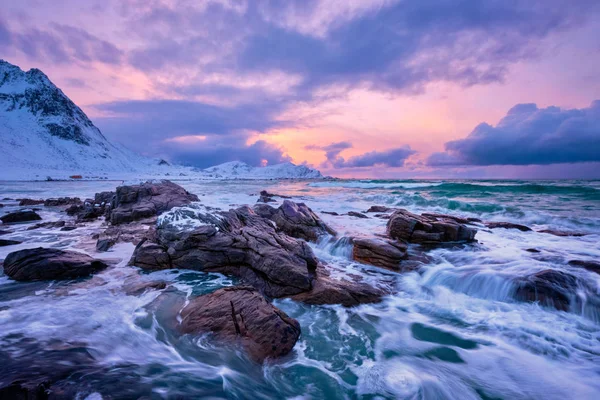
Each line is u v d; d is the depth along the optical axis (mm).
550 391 4238
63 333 4973
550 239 12000
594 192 26312
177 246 8828
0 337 4730
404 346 5316
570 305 6379
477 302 7000
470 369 4703
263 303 5527
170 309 6148
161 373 4211
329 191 40250
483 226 14336
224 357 4691
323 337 5574
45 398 3398
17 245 11023
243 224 10914
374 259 9516
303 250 8227
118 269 8523
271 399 4031
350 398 4082
